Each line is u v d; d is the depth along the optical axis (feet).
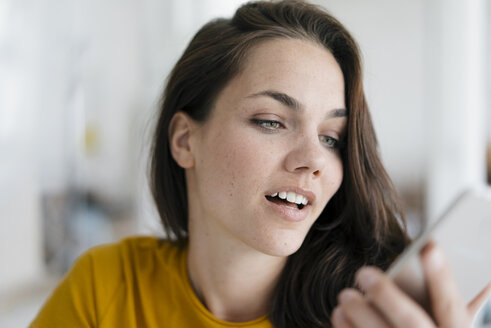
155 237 2.03
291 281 1.69
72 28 4.97
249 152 1.56
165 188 1.97
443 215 1.16
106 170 5.28
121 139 5.31
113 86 5.25
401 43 4.79
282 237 1.55
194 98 1.73
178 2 5.18
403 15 4.76
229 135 1.59
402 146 4.86
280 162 1.55
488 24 4.12
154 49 5.32
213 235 1.66
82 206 5.11
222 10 5.03
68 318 1.78
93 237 5.15
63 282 1.87
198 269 1.72
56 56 4.90
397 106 4.86
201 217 1.70
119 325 1.76
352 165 1.70
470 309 1.37
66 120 4.99
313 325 1.67
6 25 4.56
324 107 1.60
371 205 1.75
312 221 1.62
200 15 5.14
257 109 1.58
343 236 1.79
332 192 1.66
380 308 1.13
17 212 4.65
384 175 1.79
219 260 1.66
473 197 1.13
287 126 1.59
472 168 4.17
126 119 5.29
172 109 1.84
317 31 1.67
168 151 1.94
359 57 1.68
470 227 1.15
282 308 1.67
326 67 1.62
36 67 4.76
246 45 1.62
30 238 4.74
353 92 1.67
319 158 1.53
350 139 1.69
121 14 5.26
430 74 4.33
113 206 5.27
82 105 5.08
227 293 1.68
